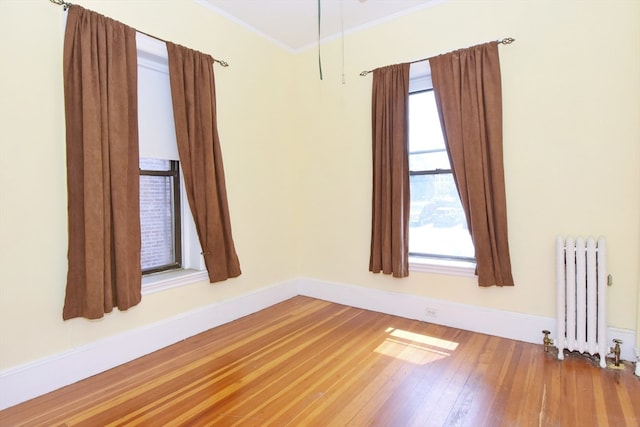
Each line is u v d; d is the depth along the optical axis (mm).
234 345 2664
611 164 2344
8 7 1895
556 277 2436
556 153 2520
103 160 2178
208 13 2963
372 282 3459
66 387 2090
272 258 3676
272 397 1974
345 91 3547
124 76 2291
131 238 2377
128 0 2410
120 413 1839
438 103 2881
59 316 2109
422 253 3250
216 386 2092
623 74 2287
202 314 2928
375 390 2031
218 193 2967
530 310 2656
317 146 3799
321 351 2545
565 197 2502
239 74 3254
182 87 2680
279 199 3754
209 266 2902
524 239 2660
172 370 2289
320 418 1785
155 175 2795
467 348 2564
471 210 2717
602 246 2264
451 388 2041
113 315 2354
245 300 3320
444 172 3061
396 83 3076
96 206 2125
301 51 3857
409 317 3213
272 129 3645
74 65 2088
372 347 2604
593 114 2387
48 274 2064
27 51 1961
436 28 2973
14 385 1915
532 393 1977
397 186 3045
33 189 1999
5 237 1904
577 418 1754
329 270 3783
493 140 2650
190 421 1771
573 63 2438
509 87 2666
